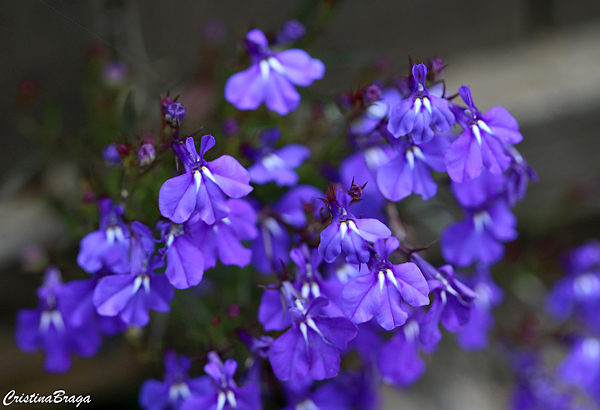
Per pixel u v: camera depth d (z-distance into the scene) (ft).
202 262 0.67
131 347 0.90
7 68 0.96
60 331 0.79
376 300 0.64
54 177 0.98
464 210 0.77
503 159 0.66
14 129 0.97
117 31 0.96
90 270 0.70
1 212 0.97
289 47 0.88
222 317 0.79
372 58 0.95
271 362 0.66
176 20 1.03
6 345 0.96
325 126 0.88
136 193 0.74
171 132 0.69
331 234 0.64
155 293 0.68
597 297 0.98
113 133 0.90
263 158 0.78
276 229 0.76
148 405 0.76
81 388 0.97
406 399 1.00
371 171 0.75
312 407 0.79
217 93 0.91
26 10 0.94
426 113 0.65
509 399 1.03
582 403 1.04
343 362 0.94
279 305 0.69
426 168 0.69
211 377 0.73
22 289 0.97
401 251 0.70
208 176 0.64
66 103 1.00
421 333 0.67
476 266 0.89
